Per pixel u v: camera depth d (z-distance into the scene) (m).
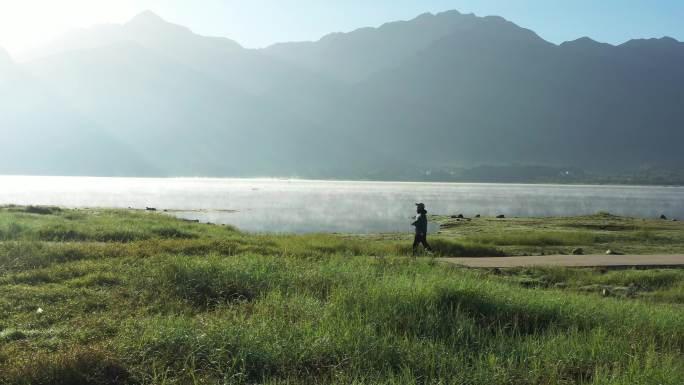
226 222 54.47
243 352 7.18
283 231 46.94
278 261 15.05
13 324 8.87
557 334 9.15
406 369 6.95
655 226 42.22
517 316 9.94
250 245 20.52
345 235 34.09
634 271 17.55
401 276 12.59
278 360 7.16
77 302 10.25
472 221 48.94
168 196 112.31
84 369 6.61
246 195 127.12
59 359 6.69
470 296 10.41
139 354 7.16
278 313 9.34
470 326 8.88
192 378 6.59
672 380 6.93
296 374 6.90
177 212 67.94
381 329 8.55
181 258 14.70
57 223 27.02
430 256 21.00
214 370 6.86
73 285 12.00
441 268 15.84
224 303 10.61
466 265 18.03
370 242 26.11
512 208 93.56
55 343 7.76
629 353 8.09
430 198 129.75
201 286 11.49
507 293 11.40
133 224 28.36
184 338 7.54
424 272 14.30
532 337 8.80
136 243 19.36
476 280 12.95
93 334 8.17
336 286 11.77
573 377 7.38
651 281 16.39
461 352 7.70
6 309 9.82
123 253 16.75
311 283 12.01
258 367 7.08
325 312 9.15
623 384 6.67
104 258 15.93
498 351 8.04
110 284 12.24
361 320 8.71
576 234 31.23
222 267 12.62
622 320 10.11
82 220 31.11
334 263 15.00
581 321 10.03
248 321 8.51
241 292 11.37
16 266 14.16
